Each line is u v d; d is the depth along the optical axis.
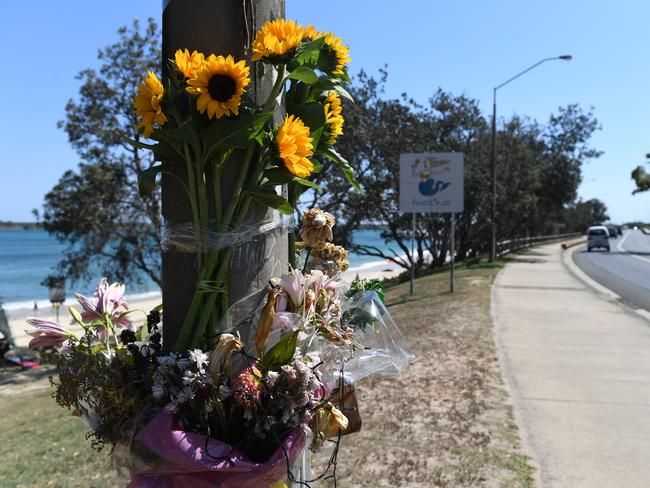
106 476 4.79
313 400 1.50
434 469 4.16
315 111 1.77
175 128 1.60
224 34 1.70
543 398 5.75
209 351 1.57
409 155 14.96
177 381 1.47
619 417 5.19
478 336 8.77
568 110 38.84
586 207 94.25
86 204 14.85
